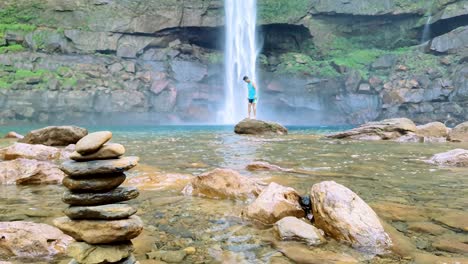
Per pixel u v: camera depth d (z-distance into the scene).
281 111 32.25
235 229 2.76
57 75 26.27
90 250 1.87
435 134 10.69
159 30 30.02
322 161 6.16
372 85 28.66
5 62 25.20
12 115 24.11
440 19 28.52
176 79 30.59
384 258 2.19
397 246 2.37
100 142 2.01
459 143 9.62
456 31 27.36
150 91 29.08
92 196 1.95
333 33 31.94
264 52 33.78
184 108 30.70
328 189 2.91
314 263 2.11
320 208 2.80
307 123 31.39
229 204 3.50
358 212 2.66
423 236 2.54
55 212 3.14
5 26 26.48
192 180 4.08
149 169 5.32
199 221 2.95
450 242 2.42
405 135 10.83
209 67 32.09
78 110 25.97
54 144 8.62
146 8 29.36
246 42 32.81
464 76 25.67
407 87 27.14
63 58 27.25
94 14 28.36
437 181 4.47
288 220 2.71
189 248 2.35
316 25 31.41
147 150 7.76
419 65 27.89
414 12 29.80
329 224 2.63
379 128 11.05
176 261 2.13
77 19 28.09
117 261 1.88
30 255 2.24
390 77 28.44
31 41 26.83
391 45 31.94
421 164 5.84
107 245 1.90
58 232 2.50
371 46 32.41
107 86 27.30
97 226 1.89
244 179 3.93
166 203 3.51
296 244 2.45
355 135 11.20
